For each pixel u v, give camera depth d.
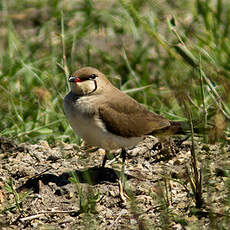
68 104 10.98
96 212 9.70
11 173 11.30
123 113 11.03
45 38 17.77
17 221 9.66
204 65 13.05
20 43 18.44
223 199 9.64
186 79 12.80
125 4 16.92
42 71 16.38
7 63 16.97
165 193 10.11
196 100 12.99
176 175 10.75
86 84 10.98
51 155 11.75
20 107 14.61
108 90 11.36
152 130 11.24
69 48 17.45
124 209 9.82
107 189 10.47
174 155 11.66
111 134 10.88
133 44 18.16
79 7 19.66
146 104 14.78
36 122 14.20
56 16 18.36
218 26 15.51
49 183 10.72
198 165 10.91
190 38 16.06
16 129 13.82
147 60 16.58
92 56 17.48
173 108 13.98
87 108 10.77
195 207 9.55
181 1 18.17
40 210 10.01
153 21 16.80
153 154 11.85
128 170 11.24
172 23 13.07
